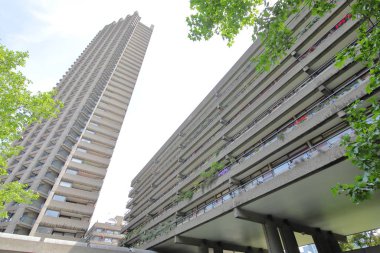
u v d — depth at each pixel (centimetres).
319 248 1825
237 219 1744
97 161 4412
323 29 1777
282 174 1386
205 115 3080
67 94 5794
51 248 1980
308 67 1727
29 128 5469
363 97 1201
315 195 1450
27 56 1408
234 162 2061
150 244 2494
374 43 595
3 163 1345
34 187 3566
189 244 2142
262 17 816
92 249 2150
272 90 1991
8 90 1286
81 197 3859
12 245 1850
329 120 1353
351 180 1292
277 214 1689
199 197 2236
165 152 3916
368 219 1805
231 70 2895
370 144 575
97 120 5019
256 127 1948
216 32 877
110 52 7000
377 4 604
